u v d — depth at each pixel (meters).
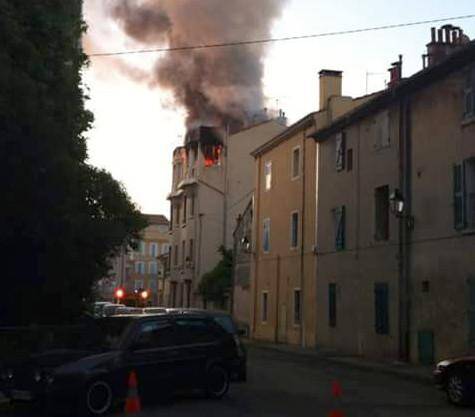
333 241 30.45
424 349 22.95
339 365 24.33
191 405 13.57
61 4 16.53
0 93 13.91
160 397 14.33
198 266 52.81
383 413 13.30
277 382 18.11
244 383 17.58
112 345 13.09
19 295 19.66
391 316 25.20
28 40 15.33
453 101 22.30
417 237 23.92
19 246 18.48
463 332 21.12
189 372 13.89
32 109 14.55
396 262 24.95
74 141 18.14
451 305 21.80
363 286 27.44
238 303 44.47
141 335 13.28
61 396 12.16
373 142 27.20
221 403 13.89
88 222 19.05
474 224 21.17
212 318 14.83
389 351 25.16
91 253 19.52
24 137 14.94
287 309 35.88
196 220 53.78
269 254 39.00
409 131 24.75
